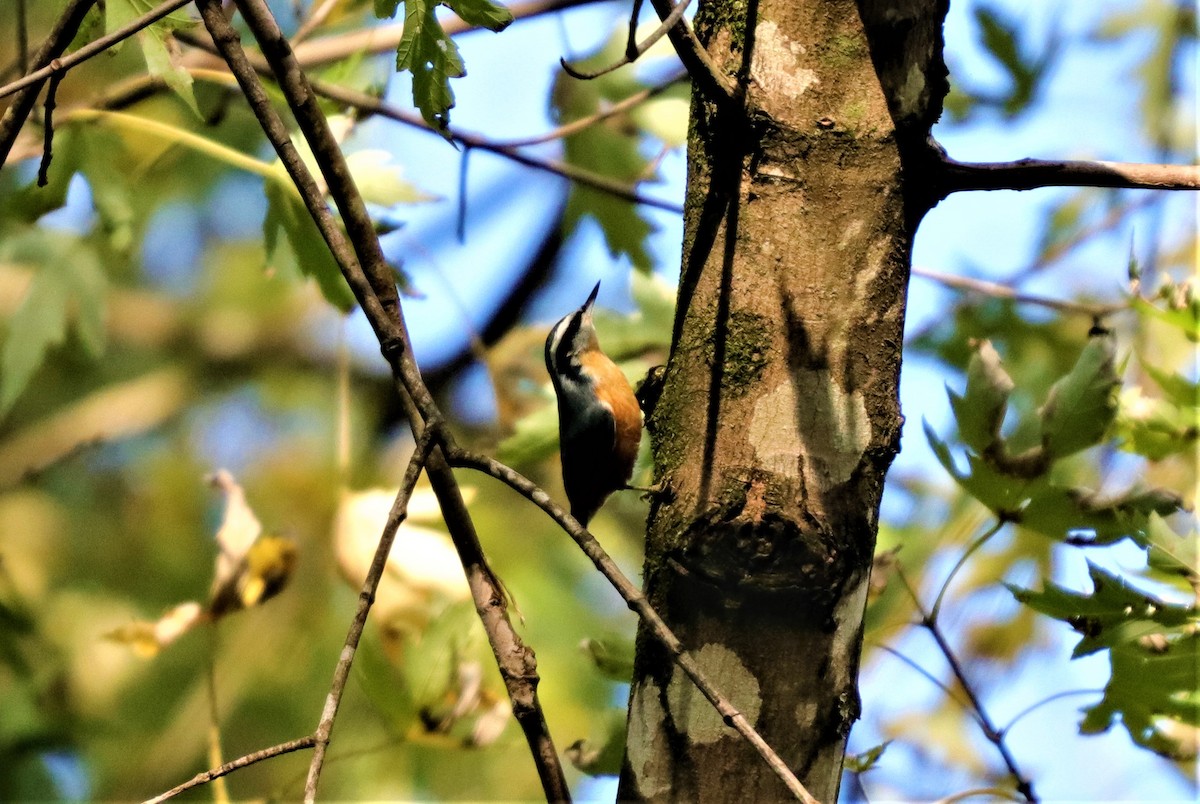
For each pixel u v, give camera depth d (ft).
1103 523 20.27
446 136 18.28
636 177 33.12
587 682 40.75
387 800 38.78
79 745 40.24
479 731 23.56
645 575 16.57
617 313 30.48
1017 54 33.50
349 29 36.35
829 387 16.21
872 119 16.93
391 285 17.80
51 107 16.94
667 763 15.51
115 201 29.32
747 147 17.02
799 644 15.42
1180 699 19.77
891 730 32.17
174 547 48.19
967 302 37.68
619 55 32.32
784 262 16.63
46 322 35.24
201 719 40.60
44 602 44.55
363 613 13.97
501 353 35.78
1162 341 31.09
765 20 17.25
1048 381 36.63
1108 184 17.47
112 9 19.31
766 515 15.67
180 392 51.19
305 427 50.01
